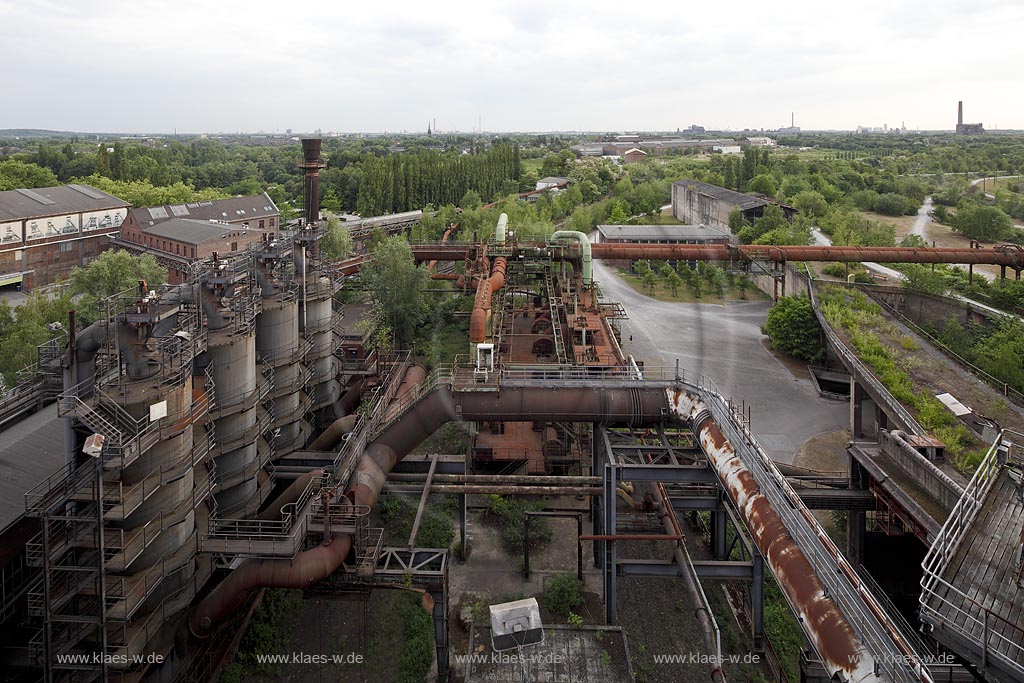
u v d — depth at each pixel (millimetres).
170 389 26656
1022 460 30828
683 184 141250
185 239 96500
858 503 36719
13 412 33688
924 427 39594
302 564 27578
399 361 54312
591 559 38625
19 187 155375
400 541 39406
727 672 30703
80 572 24891
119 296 30828
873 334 59531
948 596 22516
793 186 146750
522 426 46812
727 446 29031
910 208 143000
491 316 53438
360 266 74688
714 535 38750
